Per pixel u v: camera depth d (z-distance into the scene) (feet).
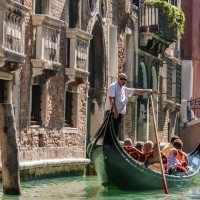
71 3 112.68
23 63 92.32
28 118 97.81
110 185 86.12
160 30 149.18
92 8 120.26
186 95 189.57
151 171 86.28
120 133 136.98
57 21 101.35
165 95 166.20
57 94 106.83
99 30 124.88
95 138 82.23
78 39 110.11
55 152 106.42
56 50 102.22
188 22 191.72
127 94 85.05
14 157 73.87
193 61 191.21
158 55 161.58
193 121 182.50
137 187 86.28
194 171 103.30
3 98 92.12
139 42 146.92
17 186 75.00
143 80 152.87
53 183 95.96
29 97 98.07
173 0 177.17
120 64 136.26
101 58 126.62
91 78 126.21
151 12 147.84
